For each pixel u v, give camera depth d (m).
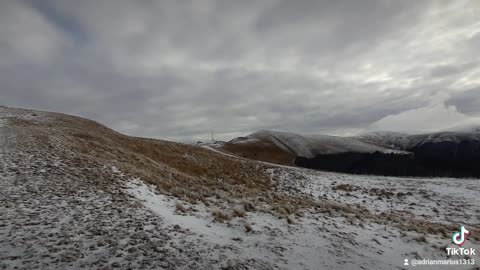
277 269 7.19
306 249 8.79
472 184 36.25
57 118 43.88
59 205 10.17
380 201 28.59
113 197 12.09
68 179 13.76
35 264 6.00
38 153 18.08
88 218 9.17
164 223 9.63
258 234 9.77
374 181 40.84
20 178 12.81
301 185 36.31
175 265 6.62
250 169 42.75
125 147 33.75
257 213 12.71
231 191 19.30
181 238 8.43
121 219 9.48
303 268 7.44
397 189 34.22
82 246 7.08
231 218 11.49
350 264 8.03
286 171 45.38
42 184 12.43
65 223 8.52
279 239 9.44
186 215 11.44
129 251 7.08
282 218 12.11
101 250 6.97
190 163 38.09
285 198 20.45
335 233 10.73
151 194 14.36
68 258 6.40
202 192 16.98
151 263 6.57
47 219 8.68
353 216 14.44
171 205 12.95
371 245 9.83
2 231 7.46
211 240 8.67
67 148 21.05
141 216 10.09
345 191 33.66
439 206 26.09
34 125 34.06
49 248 6.79
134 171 18.73
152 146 41.81
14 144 19.97
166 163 34.56
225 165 42.09
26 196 10.70
